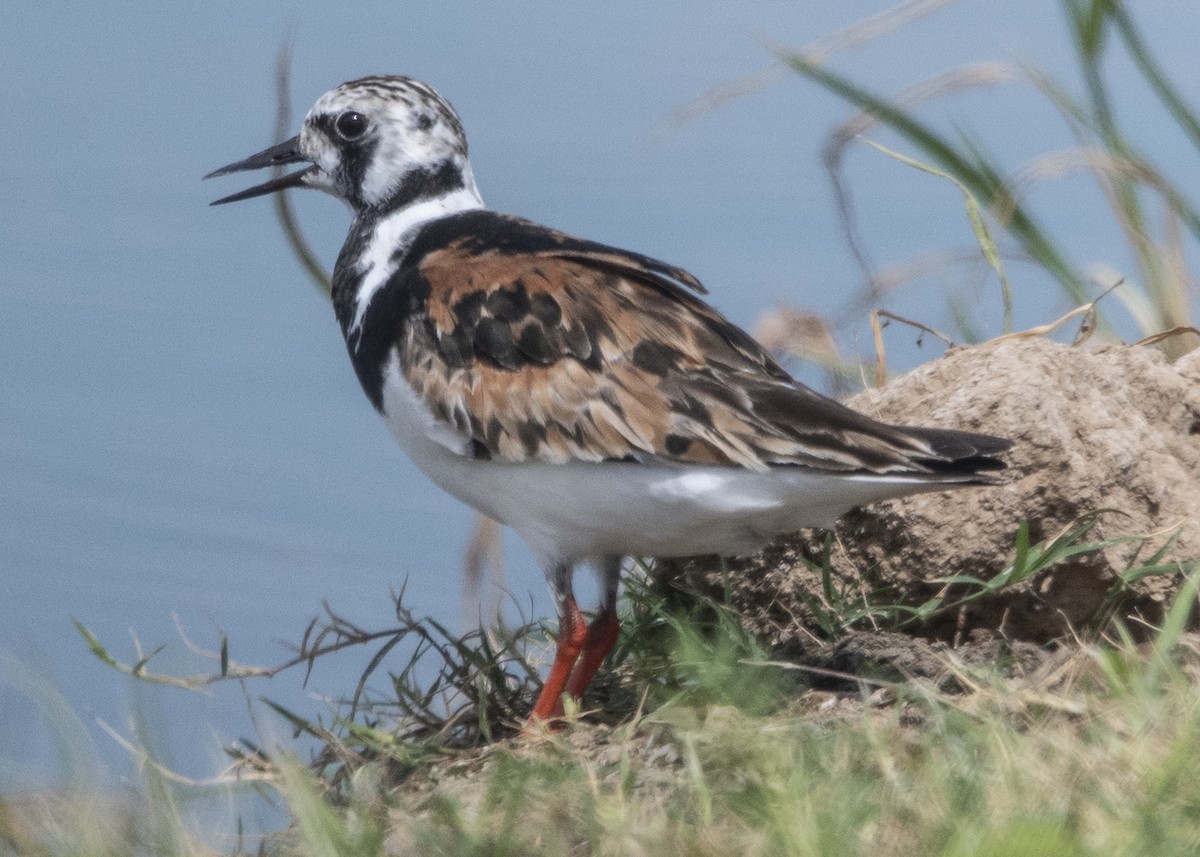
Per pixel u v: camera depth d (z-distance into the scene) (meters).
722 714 9.22
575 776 8.95
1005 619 10.87
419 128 11.94
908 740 8.80
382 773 9.93
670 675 11.02
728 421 9.88
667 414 9.94
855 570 11.24
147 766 9.34
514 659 11.26
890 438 9.72
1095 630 10.77
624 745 9.18
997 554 10.86
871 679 9.87
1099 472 10.74
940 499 10.94
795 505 9.96
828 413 9.82
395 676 11.28
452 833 8.30
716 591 11.54
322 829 8.26
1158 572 10.40
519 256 10.81
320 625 14.94
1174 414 11.57
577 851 8.15
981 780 8.03
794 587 11.32
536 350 10.24
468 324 10.46
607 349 10.16
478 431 10.34
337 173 12.23
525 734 10.24
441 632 11.23
